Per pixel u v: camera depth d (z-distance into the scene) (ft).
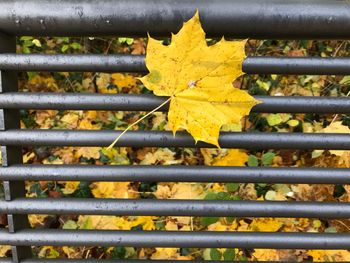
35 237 1.72
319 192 3.27
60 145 1.67
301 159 3.60
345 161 3.26
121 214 1.71
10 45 1.66
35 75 4.03
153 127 3.76
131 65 1.62
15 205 1.70
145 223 2.98
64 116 3.77
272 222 3.00
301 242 1.72
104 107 1.64
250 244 1.72
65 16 1.54
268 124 3.75
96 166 1.69
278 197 3.21
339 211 1.69
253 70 1.62
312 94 3.90
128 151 3.68
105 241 1.72
